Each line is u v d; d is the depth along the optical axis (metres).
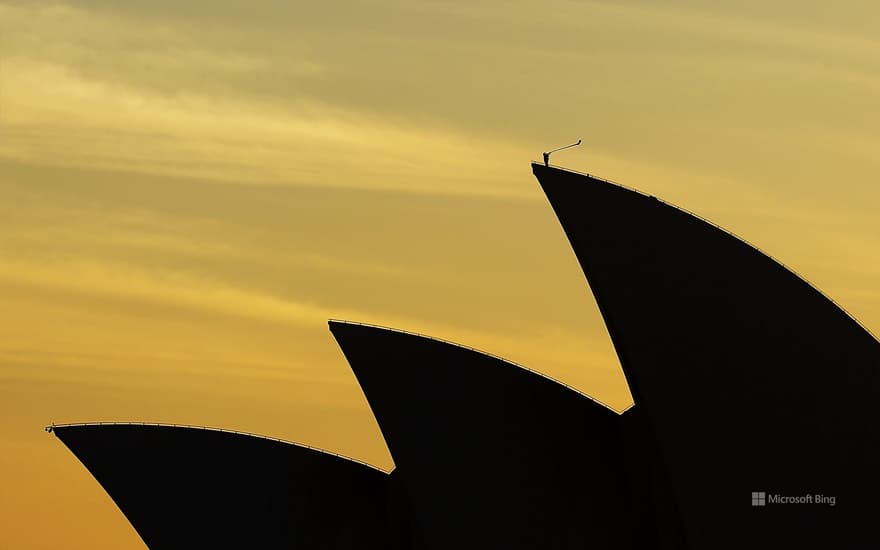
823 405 114.81
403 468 132.75
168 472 161.50
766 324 114.31
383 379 132.00
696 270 113.50
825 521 114.81
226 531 161.62
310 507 161.12
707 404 115.00
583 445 131.00
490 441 131.12
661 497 124.31
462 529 131.62
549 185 112.00
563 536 131.25
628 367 118.88
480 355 130.62
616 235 112.88
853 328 114.62
